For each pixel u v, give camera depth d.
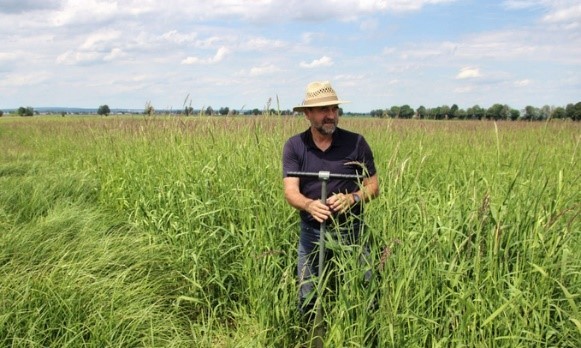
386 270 3.02
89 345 3.22
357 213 3.68
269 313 3.94
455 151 8.66
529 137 9.38
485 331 2.89
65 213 5.26
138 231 5.55
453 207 3.51
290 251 4.09
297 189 3.70
